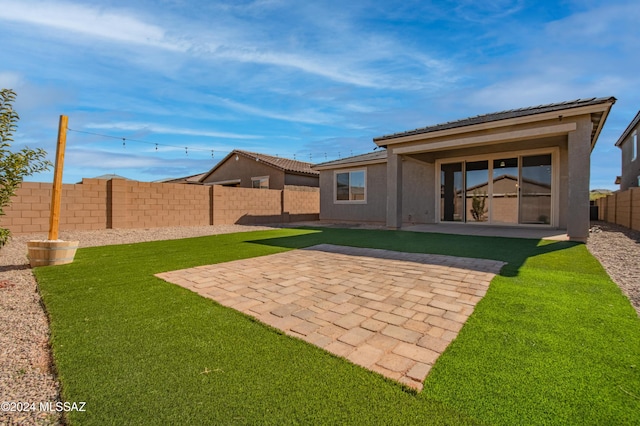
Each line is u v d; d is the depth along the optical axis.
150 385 1.73
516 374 1.80
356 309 2.88
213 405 1.56
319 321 2.61
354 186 14.46
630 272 4.10
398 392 1.65
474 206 10.84
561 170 9.14
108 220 9.66
